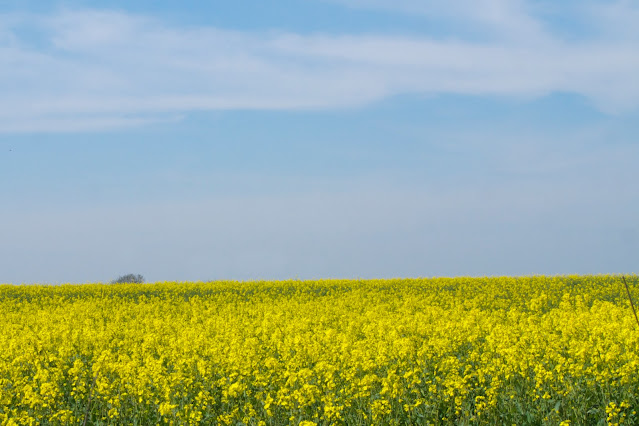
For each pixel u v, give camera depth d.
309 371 11.48
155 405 11.46
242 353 13.23
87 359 15.92
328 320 21.19
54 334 16.78
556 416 10.33
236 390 10.83
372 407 10.33
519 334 15.90
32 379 13.65
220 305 30.02
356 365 12.55
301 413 10.56
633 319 15.44
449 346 14.39
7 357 15.02
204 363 12.72
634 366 11.21
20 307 30.72
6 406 11.69
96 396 11.48
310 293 34.41
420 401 11.03
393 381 10.83
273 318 20.47
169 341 16.28
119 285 40.31
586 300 26.83
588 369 11.36
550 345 13.27
